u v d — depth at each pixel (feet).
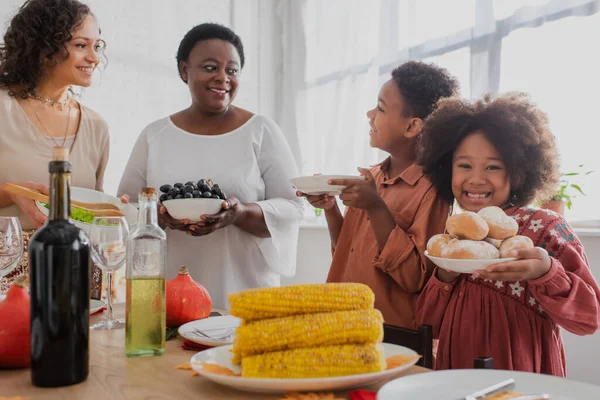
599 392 2.14
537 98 7.98
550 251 3.49
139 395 2.29
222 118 6.42
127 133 11.23
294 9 12.83
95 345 3.12
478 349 3.65
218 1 12.42
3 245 3.37
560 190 7.22
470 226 3.01
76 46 5.75
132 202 6.34
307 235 11.53
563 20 7.69
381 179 4.98
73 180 6.09
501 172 3.73
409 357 2.55
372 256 4.53
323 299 2.44
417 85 4.69
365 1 11.09
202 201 4.91
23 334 2.64
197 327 3.31
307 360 2.29
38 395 2.30
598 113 7.41
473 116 3.88
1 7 9.79
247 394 2.30
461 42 9.16
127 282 2.90
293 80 12.76
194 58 6.05
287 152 6.57
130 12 11.27
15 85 5.86
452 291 3.85
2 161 5.71
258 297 2.41
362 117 11.09
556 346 3.60
